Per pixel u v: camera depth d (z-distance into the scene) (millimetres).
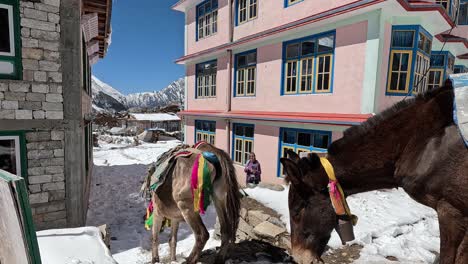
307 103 8227
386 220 4641
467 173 1543
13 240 1583
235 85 11414
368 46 6473
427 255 3592
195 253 3477
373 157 1980
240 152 11328
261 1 9891
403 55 6613
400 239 4012
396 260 3521
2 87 4719
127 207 8023
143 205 8203
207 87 13586
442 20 6555
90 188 9836
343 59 7125
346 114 6969
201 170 3490
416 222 4699
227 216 3604
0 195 1576
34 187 5137
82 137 5715
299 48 8516
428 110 1790
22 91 4906
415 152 1800
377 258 3500
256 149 10266
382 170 1994
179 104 53500
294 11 8617
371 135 1981
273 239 4223
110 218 7152
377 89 6473
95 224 6742
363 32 6590
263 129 9938
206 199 3523
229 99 11602
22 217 1433
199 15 13852
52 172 5289
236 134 11594
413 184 1800
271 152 9633
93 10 6750
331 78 7523
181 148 4082
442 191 1643
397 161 1915
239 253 3984
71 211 5473
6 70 4770
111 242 5707
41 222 5227
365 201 5641
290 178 2059
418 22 6379
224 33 11852
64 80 5270
